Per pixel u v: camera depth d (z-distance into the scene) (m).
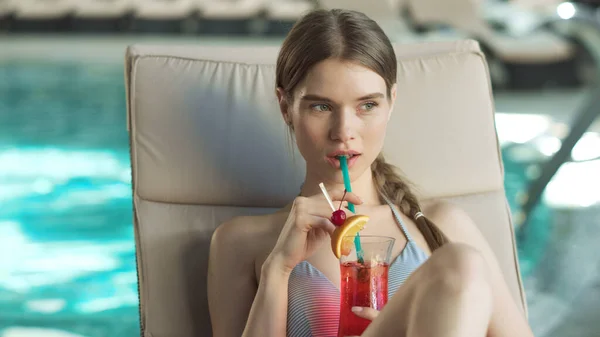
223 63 2.27
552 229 4.17
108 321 3.23
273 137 2.23
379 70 1.80
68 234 4.26
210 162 2.19
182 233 2.16
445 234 2.01
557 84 9.42
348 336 1.58
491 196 2.28
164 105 2.21
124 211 4.61
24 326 3.16
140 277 2.15
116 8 12.74
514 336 1.82
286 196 2.22
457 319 1.35
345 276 1.59
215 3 12.63
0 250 4.04
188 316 2.12
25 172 5.36
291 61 1.83
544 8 10.69
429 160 2.26
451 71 2.31
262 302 1.76
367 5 9.59
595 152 5.61
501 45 9.04
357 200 1.74
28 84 9.07
